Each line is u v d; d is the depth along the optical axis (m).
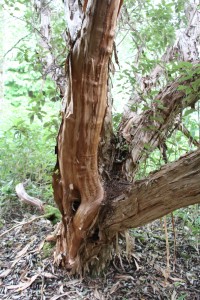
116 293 1.27
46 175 1.89
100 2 0.79
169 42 1.51
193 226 1.64
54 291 1.27
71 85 0.92
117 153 1.27
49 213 1.53
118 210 1.16
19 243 1.57
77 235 1.23
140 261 1.44
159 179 1.04
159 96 1.28
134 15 1.66
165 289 1.29
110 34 0.85
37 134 2.13
